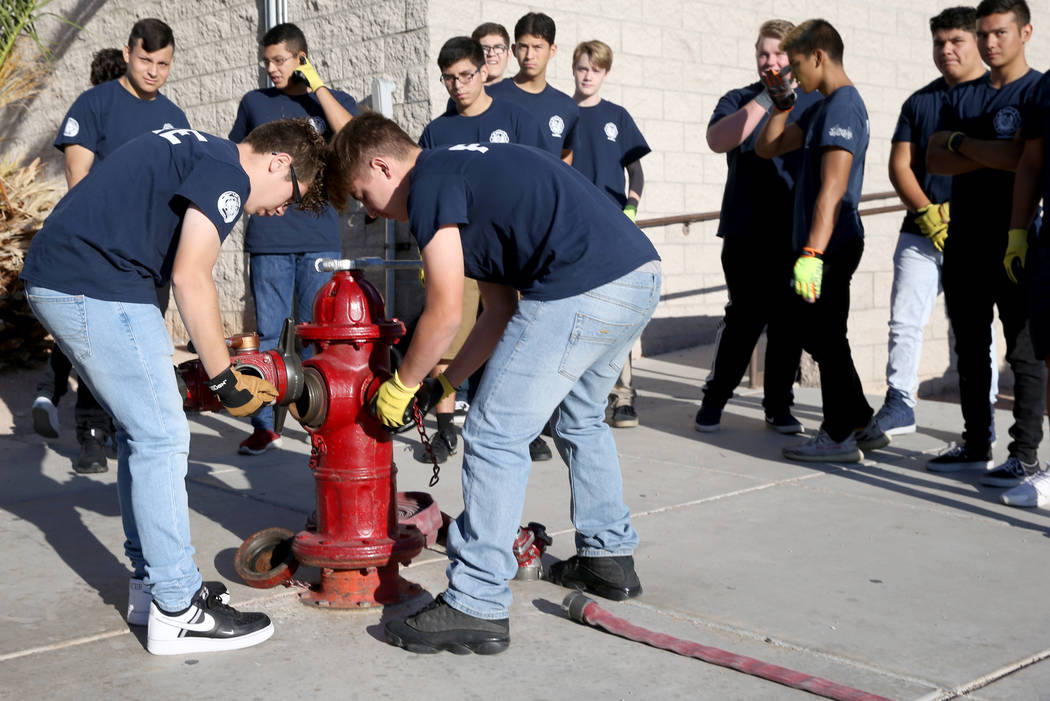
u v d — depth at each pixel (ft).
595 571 10.58
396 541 10.21
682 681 8.59
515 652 9.23
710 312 30.25
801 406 21.29
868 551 11.98
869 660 8.98
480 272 9.47
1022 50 15.46
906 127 16.75
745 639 9.50
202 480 15.43
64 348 9.02
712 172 30.12
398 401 9.33
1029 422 14.48
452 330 8.85
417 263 10.10
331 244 17.90
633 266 9.16
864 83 33.58
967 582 10.96
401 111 24.79
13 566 11.55
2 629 9.72
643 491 14.66
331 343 10.02
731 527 12.94
